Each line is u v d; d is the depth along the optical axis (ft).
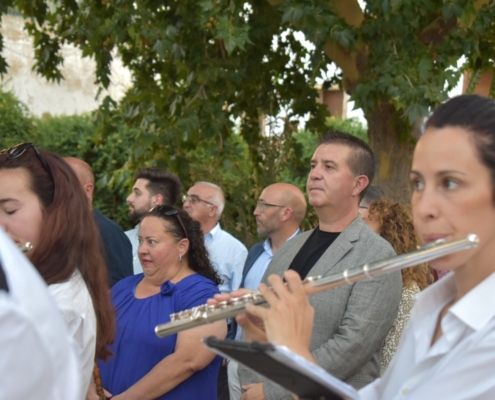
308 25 17.30
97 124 25.77
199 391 10.14
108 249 13.96
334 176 10.28
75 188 7.34
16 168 7.01
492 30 22.08
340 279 5.24
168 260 10.84
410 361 5.44
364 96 17.72
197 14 21.27
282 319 5.07
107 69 25.08
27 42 48.98
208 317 6.04
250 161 28.17
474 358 4.39
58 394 3.60
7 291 3.46
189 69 22.79
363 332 9.25
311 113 25.16
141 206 18.19
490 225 4.67
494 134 4.59
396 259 4.99
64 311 6.61
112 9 23.16
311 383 4.60
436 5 17.95
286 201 16.03
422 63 17.12
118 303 10.78
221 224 26.68
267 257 16.40
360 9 19.79
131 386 10.00
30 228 6.93
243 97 25.31
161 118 22.35
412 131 20.59
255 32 22.06
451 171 4.63
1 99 41.96
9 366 3.32
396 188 20.83
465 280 4.94
